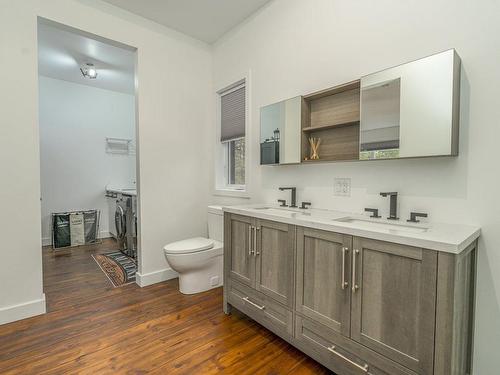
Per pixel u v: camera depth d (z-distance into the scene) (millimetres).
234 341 1778
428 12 1479
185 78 2984
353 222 1589
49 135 4266
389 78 1492
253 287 1893
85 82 4426
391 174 1649
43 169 4223
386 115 1502
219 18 2691
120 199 4059
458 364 1110
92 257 3611
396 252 1136
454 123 1315
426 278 1052
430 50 1475
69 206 4465
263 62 2514
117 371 1487
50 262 3402
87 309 2195
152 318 2064
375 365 1219
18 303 2035
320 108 2041
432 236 1098
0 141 1964
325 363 1431
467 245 1099
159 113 2795
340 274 1351
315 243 1471
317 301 1467
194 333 1867
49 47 3184
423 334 1065
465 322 1217
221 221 2732
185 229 3029
